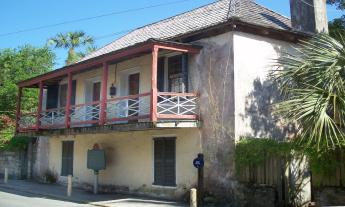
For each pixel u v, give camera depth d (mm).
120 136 18141
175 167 15328
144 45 14023
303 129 10117
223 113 13953
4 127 28422
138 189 16828
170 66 16016
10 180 23531
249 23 13922
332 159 10688
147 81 16625
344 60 10531
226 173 13547
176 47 14305
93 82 19875
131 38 21734
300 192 12992
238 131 13594
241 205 12891
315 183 11227
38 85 21312
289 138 14578
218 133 13992
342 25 18844
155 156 16266
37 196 17109
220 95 14117
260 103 14305
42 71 35844
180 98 14828
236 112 13633
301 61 11211
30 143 24250
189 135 14930
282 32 14875
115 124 15203
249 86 14125
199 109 14680
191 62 15141
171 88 15859
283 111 10680
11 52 35156
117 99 15133
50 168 22500
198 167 13977
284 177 12805
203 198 13992
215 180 13852
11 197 16500
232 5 16656
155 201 14859
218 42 14430
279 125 14656
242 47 14164
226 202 13375
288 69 11328
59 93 21891
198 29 14586
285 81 11711
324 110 9805
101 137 19188
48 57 37375
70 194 16719
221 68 14195
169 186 15477
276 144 12523
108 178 18438
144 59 16906
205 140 14359
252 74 14273
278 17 17641
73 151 20953
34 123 20766
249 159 12781
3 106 29234
